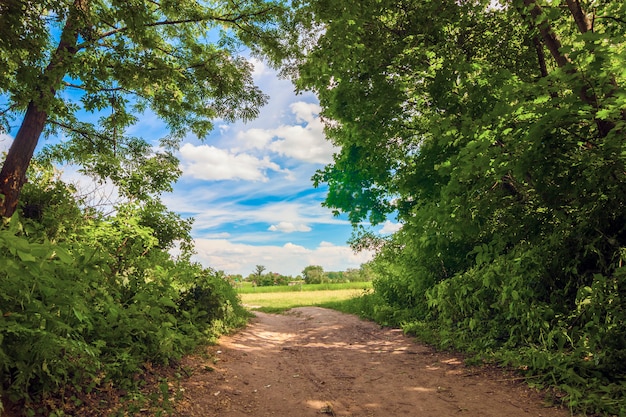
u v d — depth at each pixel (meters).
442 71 8.93
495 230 8.47
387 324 11.01
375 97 11.13
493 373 5.48
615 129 5.00
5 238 2.96
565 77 5.07
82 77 8.22
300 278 69.31
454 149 10.12
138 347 5.13
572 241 6.36
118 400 3.97
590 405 3.96
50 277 3.66
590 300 5.25
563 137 5.78
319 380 5.73
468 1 9.82
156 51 10.91
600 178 5.76
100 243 7.48
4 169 7.32
